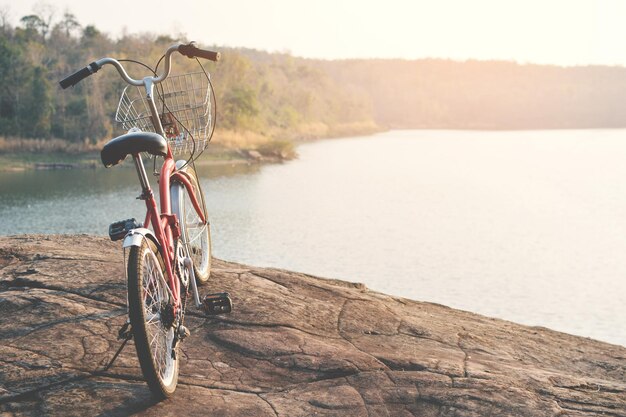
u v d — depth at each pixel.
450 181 84.88
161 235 3.18
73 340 3.63
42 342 3.59
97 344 3.61
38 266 4.60
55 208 53.81
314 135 172.25
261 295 4.41
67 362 3.43
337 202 63.50
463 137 197.50
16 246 5.12
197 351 3.72
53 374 3.31
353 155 118.88
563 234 53.00
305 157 111.50
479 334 4.67
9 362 3.39
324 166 96.56
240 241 43.72
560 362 4.50
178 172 3.92
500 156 126.38
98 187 66.31
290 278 4.86
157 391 3.03
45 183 68.88
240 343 3.79
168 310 3.07
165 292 3.11
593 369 4.48
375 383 3.49
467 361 3.97
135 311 2.79
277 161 99.75
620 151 145.62
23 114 88.88
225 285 4.52
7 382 3.24
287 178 80.00
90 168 81.31
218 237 44.84
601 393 3.61
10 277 4.43
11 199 58.19
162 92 3.85
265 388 3.43
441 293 33.41
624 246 48.44
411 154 125.00
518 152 137.62
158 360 3.14
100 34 130.62
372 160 109.31
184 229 3.79
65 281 4.34
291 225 50.25
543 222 58.59
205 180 74.12
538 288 35.41
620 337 27.33
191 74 3.84
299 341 3.86
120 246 5.68
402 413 3.27
